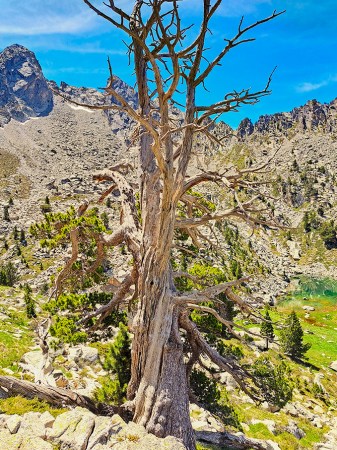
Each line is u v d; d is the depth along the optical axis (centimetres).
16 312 3397
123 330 1680
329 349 6034
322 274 13875
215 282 2094
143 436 957
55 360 2006
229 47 1104
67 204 15050
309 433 2744
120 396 1522
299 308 9756
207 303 2114
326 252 15500
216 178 1255
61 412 1073
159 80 1052
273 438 2298
